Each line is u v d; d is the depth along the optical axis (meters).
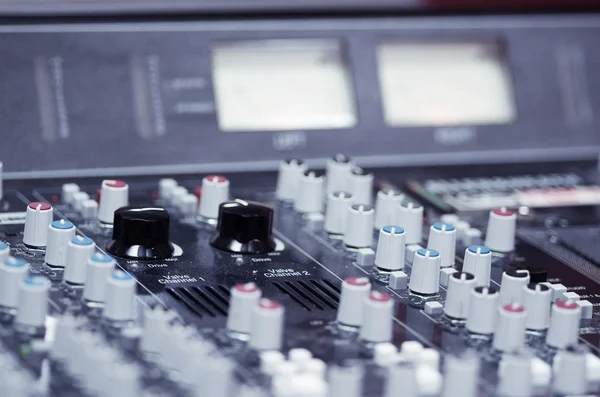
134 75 2.81
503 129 3.08
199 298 2.08
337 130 2.93
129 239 2.24
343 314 1.98
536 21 3.17
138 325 1.92
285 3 2.96
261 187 2.79
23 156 2.68
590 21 3.21
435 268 2.15
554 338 1.97
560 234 2.62
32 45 2.75
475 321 1.99
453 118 3.05
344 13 3.01
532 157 3.08
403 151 2.97
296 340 1.92
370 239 2.39
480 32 3.11
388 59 3.04
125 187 2.41
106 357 1.68
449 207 2.71
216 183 2.49
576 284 2.33
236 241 2.32
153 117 2.80
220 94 2.88
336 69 2.99
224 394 1.66
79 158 2.72
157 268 2.21
